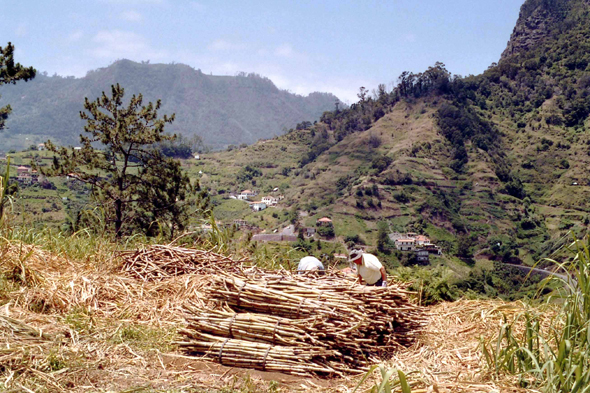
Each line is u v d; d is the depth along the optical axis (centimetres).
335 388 363
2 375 323
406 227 11881
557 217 12550
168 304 528
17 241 604
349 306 436
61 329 421
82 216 1631
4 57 2078
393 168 15700
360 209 12950
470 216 12769
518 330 477
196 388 349
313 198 15175
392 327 462
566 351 352
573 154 16038
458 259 10294
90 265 609
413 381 359
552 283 432
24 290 485
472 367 408
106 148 2500
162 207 2294
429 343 467
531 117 18962
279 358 395
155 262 640
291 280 480
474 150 16738
